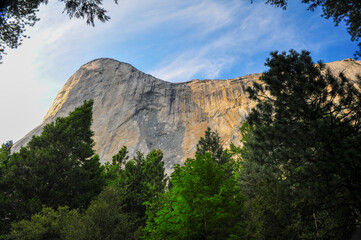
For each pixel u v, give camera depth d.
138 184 27.53
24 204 20.69
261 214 14.14
